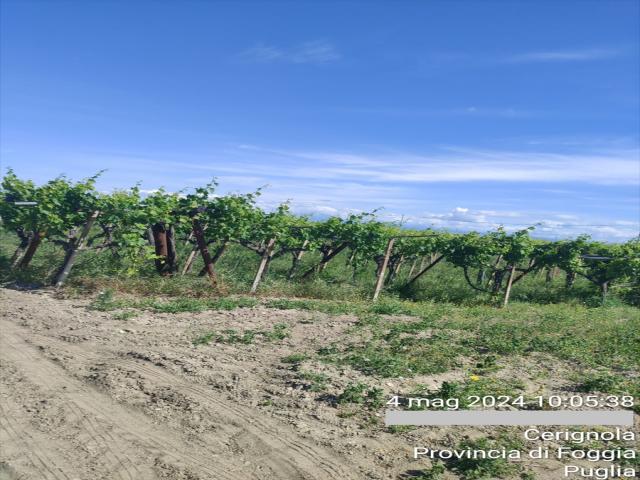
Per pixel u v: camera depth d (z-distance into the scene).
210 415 6.55
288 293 16.33
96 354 8.80
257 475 5.27
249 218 17.08
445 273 24.95
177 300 13.52
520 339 11.05
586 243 21.62
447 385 7.45
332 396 7.32
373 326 11.60
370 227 19.20
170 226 16.86
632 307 20.55
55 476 5.02
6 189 16.50
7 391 6.94
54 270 15.88
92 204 15.38
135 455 5.51
